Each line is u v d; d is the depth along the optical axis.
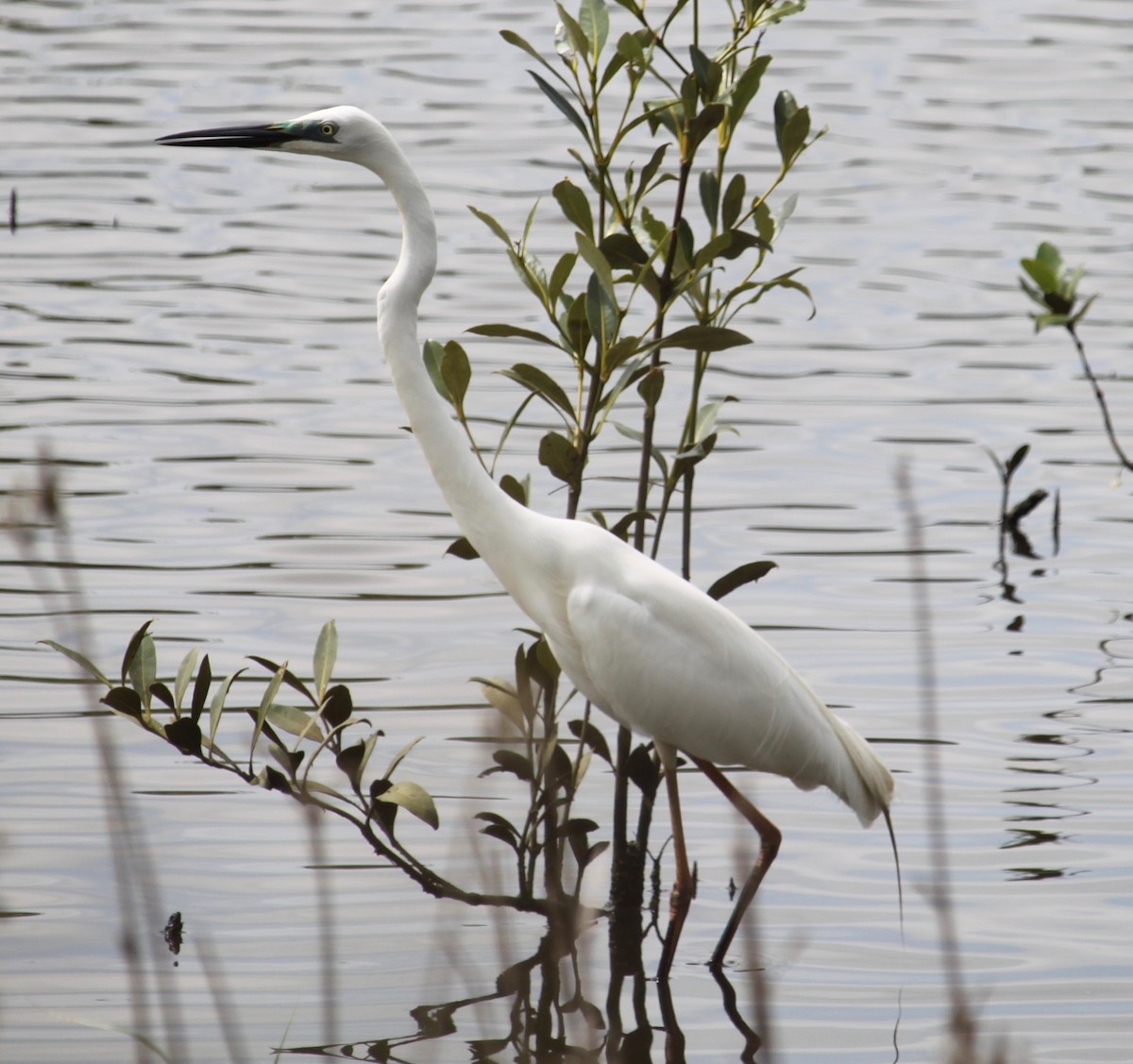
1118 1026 7.41
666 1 30.97
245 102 25.12
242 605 11.79
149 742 9.88
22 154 23.19
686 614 8.11
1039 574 12.86
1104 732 10.27
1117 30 30.70
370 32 29.62
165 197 22.14
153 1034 7.19
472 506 8.31
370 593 12.10
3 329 17.50
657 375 8.65
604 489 14.17
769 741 8.13
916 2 32.72
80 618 8.02
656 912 8.55
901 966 7.96
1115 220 21.47
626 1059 7.19
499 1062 7.13
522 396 16.27
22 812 8.98
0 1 31.50
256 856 8.74
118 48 28.27
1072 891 8.57
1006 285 19.59
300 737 8.02
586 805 9.62
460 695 10.57
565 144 23.84
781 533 13.48
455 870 8.67
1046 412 16.27
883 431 15.75
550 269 19.45
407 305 8.07
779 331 18.39
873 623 11.88
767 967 7.98
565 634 8.43
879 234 21.20
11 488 13.47
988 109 26.11
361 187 23.25
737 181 8.90
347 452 14.88
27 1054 7.02
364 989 7.62
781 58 28.38
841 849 9.15
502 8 31.47
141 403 15.73
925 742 10.12
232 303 18.58
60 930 7.95
